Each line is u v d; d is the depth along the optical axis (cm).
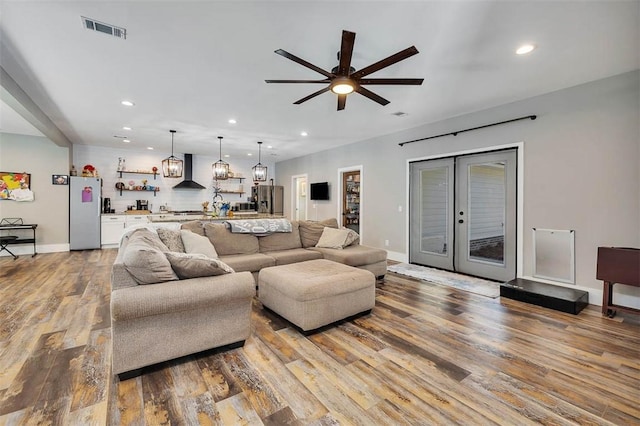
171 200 834
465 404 170
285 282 271
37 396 170
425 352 227
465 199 461
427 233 518
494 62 283
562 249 351
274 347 233
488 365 209
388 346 236
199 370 199
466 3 199
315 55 272
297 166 872
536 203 372
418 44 251
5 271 457
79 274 441
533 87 344
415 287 395
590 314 302
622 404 170
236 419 156
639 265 278
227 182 930
